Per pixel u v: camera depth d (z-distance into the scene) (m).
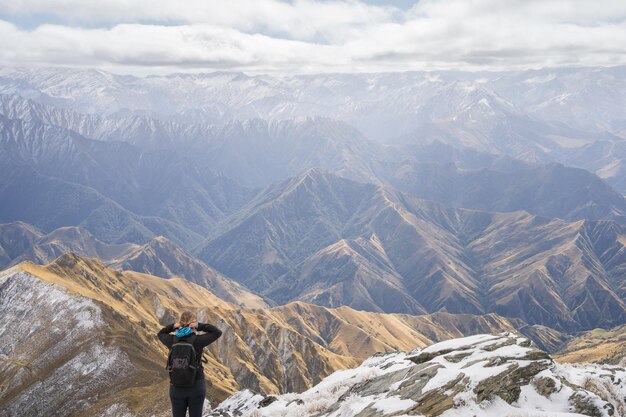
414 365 22.77
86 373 138.75
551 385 17.95
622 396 20.39
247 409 30.81
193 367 13.06
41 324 165.88
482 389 17.58
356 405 20.88
